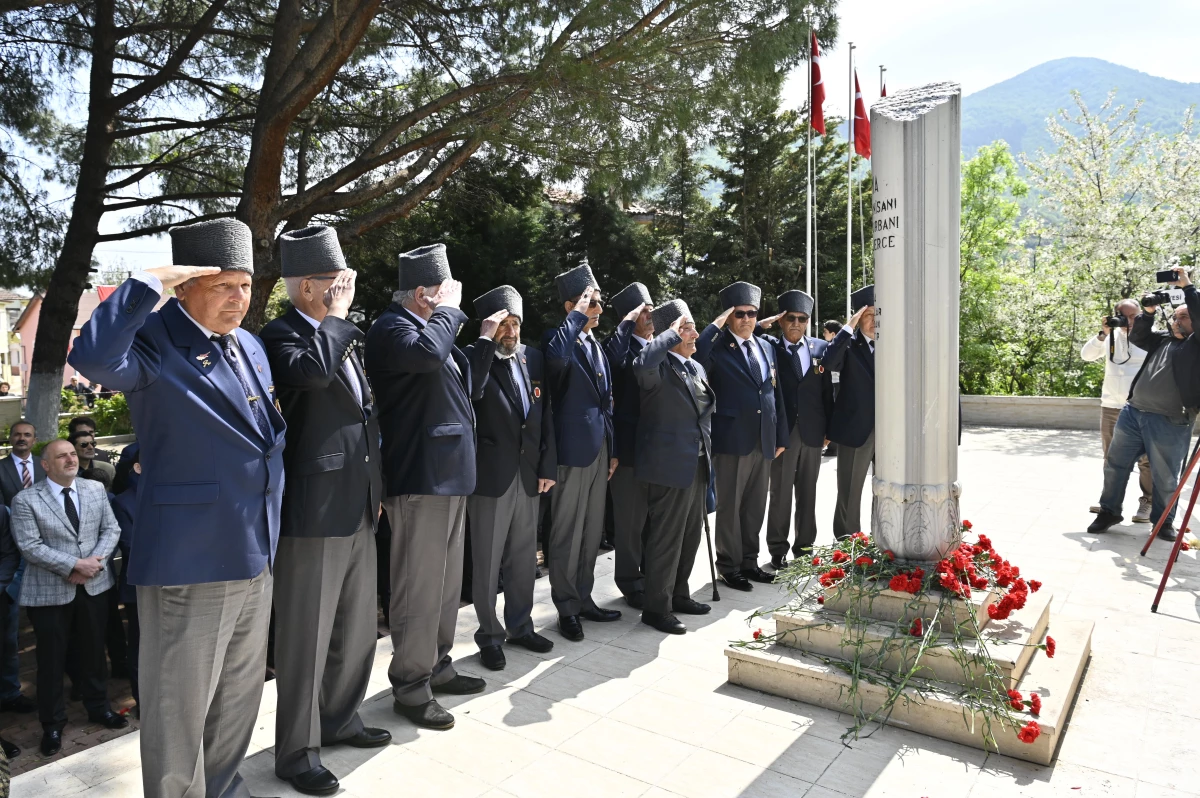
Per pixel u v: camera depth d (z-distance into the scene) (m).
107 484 6.53
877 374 3.84
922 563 3.77
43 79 10.02
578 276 4.71
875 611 3.76
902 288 3.69
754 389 5.37
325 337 2.83
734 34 7.86
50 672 4.95
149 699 2.50
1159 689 3.72
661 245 25.36
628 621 4.82
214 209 11.05
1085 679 3.84
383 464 3.53
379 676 4.02
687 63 7.77
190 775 2.55
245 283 2.58
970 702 3.25
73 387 23.00
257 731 3.45
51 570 4.93
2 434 15.45
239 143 10.70
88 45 9.90
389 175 8.97
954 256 3.69
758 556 5.94
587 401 4.64
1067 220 16.48
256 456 2.59
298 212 7.90
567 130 7.67
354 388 3.09
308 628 2.97
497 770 3.12
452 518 3.52
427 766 3.14
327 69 6.82
